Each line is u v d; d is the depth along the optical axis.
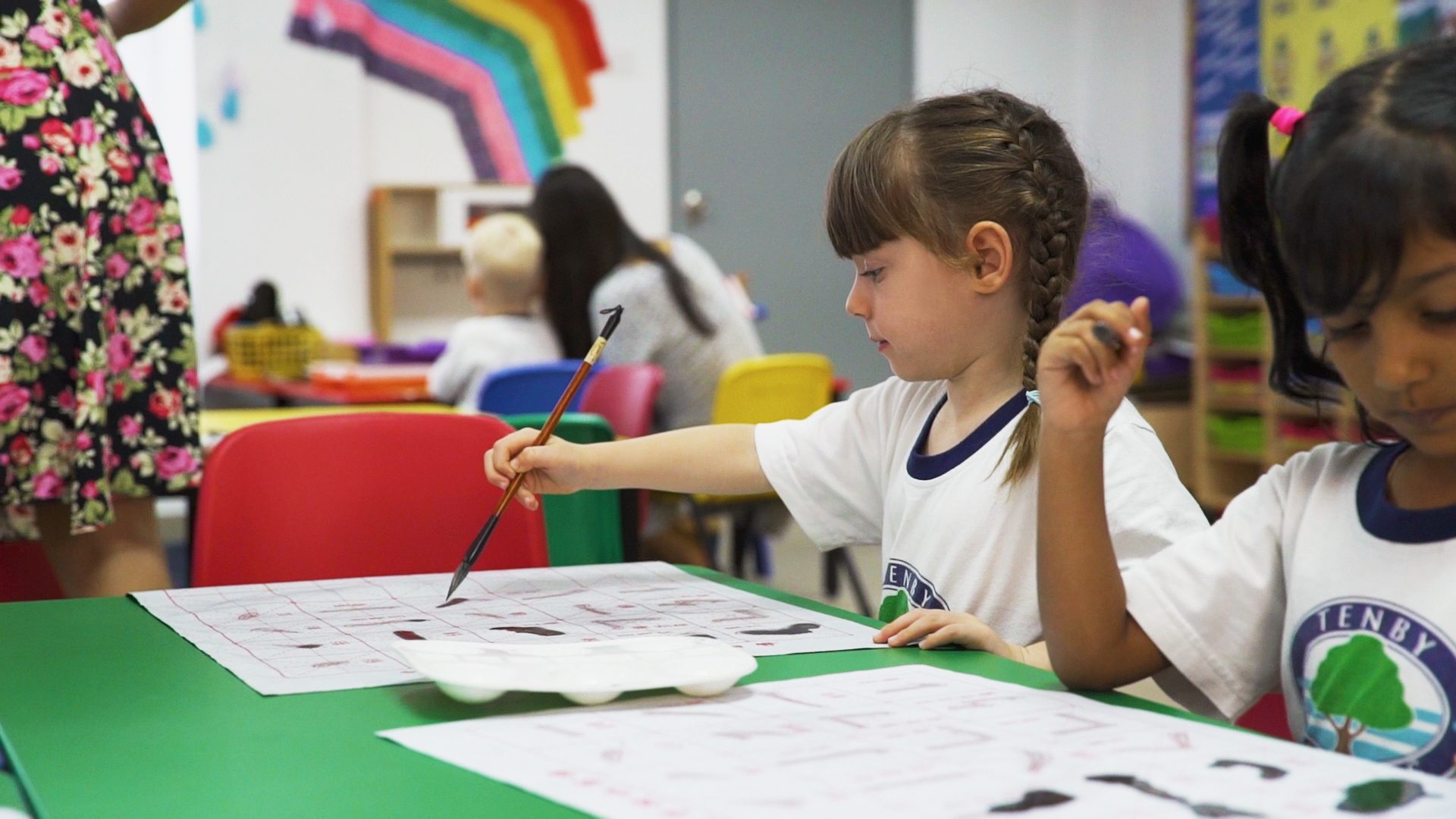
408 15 5.50
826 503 1.26
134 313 1.49
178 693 0.78
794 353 6.23
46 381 1.42
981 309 1.10
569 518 1.76
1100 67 6.50
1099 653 0.78
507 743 0.67
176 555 4.31
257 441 1.45
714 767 0.62
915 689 0.77
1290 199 0.68
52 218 1.40
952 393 1.16
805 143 6.16
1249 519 0.85
